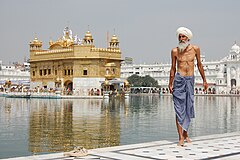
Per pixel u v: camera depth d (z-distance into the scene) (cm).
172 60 1262
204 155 1032
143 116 2898
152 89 11788
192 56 1246
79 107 4088
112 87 7556
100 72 7525
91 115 2959
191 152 1075
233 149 1127
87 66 7538
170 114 3117
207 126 2205
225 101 6234
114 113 3198
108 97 6719
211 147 1161
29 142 1571
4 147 1455
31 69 8756
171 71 1262
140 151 1086
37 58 8556
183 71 1244
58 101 5719
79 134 1814
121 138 1692
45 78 8356
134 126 2178
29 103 5038
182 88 1236
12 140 1625
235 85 12275
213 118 2745
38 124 2261
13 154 1316
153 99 7012
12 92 7781
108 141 1597
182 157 1002
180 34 1243
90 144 1518
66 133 1848
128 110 3622
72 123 2327
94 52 7481
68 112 3281
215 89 12112
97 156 1012
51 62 8200
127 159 973
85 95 7162
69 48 8006
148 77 12012
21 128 2056
